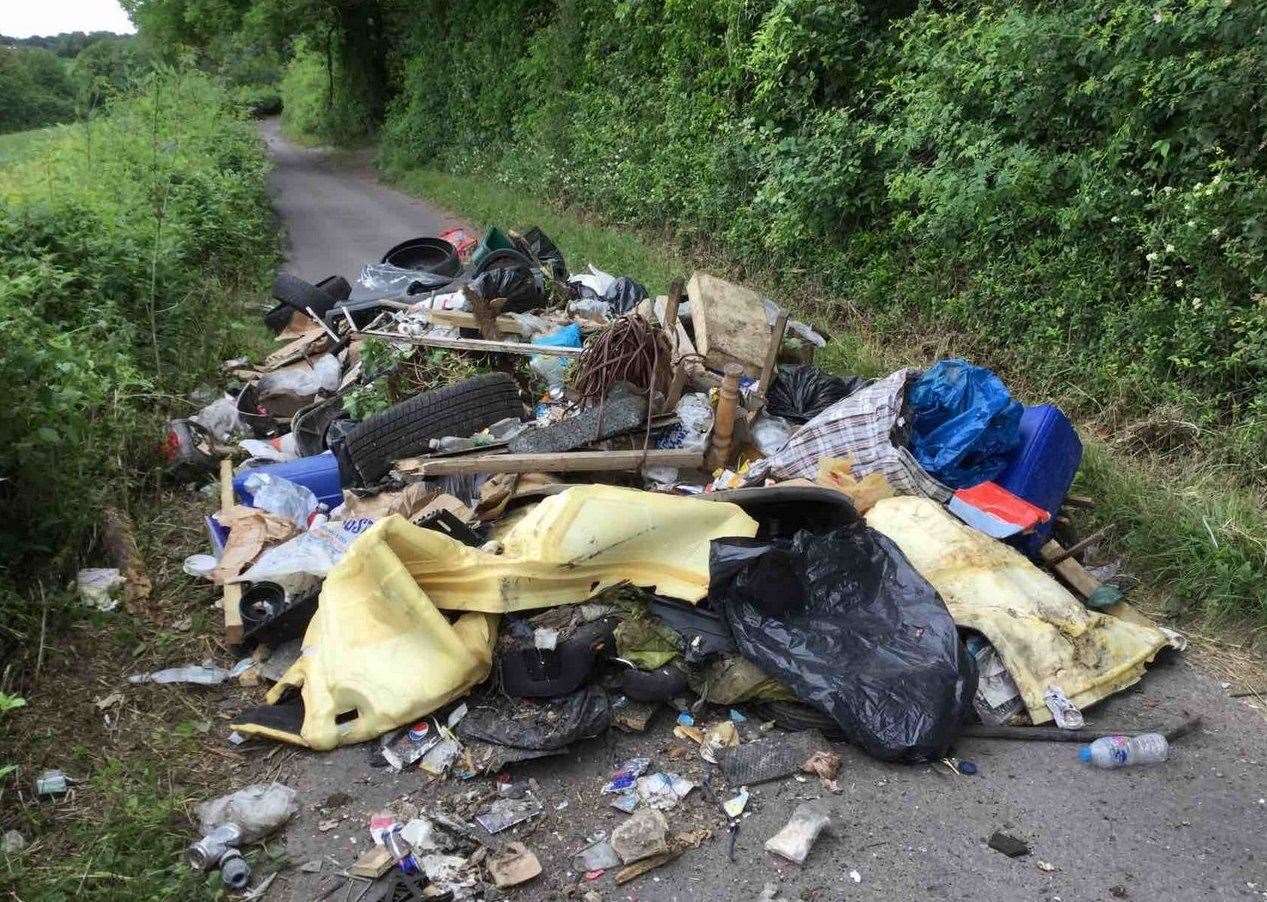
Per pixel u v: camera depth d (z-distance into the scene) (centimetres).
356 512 504
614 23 1474
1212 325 561
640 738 367
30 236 764
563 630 388
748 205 1049
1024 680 372
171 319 791
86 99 1405
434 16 2320
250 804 324
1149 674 406
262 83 4062
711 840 318
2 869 295
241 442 619
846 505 423
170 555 496
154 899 286
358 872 304
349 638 373
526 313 798
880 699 349
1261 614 429
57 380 481
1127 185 618
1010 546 447
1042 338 683
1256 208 525
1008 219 704
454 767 348
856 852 310
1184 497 498
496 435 569
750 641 374
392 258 989
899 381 495
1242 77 529
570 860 310
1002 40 684
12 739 355
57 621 413
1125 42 595
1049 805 330
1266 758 354
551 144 1672
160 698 389
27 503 447
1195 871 302
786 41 927
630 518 405
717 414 523
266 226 1445
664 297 745
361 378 664
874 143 852
